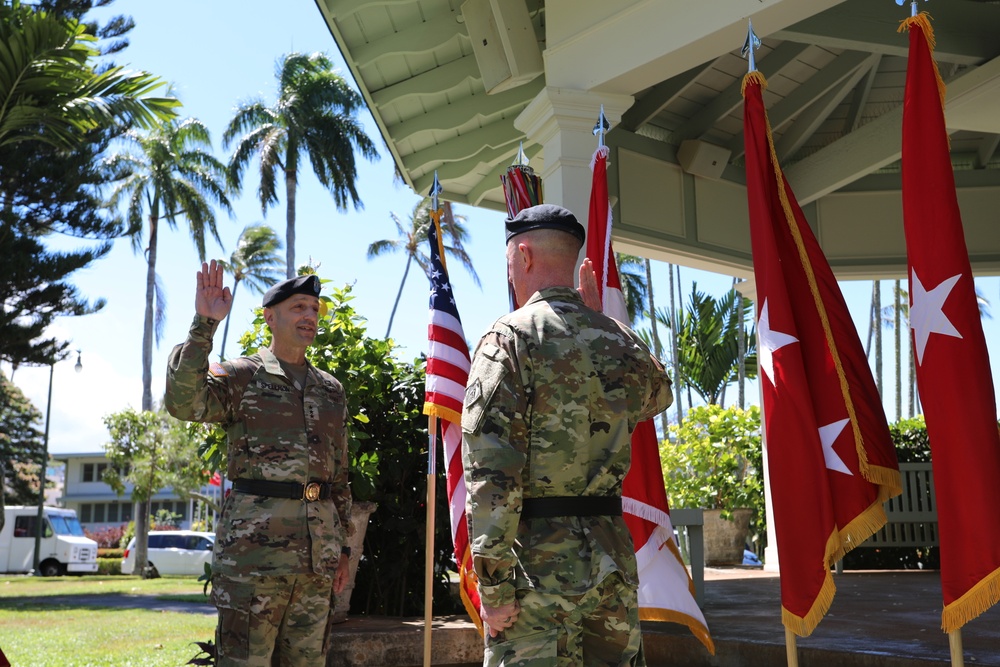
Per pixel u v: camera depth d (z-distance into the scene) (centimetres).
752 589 736
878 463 350
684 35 510
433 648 467
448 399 464
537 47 657
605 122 490
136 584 2147
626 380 263
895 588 720
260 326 570
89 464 6588
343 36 700
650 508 423
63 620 1037
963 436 315
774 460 352
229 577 348
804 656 419
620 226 819
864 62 804
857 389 363
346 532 384
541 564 240
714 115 854
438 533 590
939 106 347
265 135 3903
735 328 2561
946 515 317
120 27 2278
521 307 272
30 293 2231
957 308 325
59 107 1652
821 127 950
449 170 872
